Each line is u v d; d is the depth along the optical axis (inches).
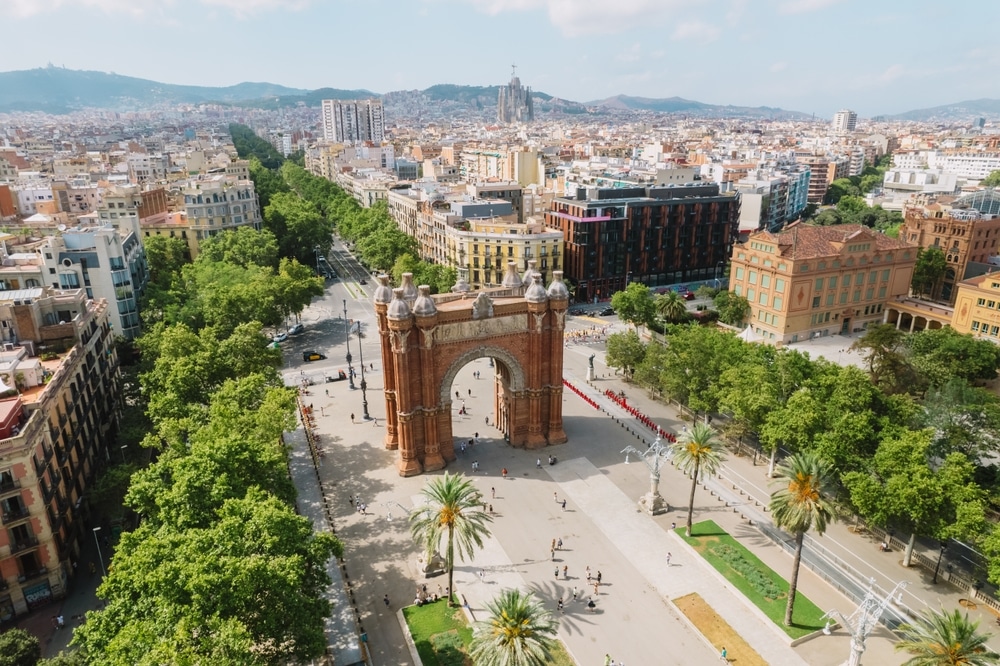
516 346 3651.6
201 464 2357.3
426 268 6614.2
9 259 4965.6
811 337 5698.8
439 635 2396.7
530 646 1777.8
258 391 3481.8
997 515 3024.1
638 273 7396.7
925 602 2536.9
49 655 2362.2
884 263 5846.5
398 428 3599.9
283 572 1852.9
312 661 2250.2
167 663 1534.2
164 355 3703.3
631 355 4643.2
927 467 2593.5
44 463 2645.2
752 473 3545.8
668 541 2965.1
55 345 3457.2
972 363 4188.0
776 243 5492.1
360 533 3026.6
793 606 2512.3
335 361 5295.3
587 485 3422.7
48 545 2588.6
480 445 3878.0
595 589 2632.9
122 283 4977.9
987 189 7278.5
